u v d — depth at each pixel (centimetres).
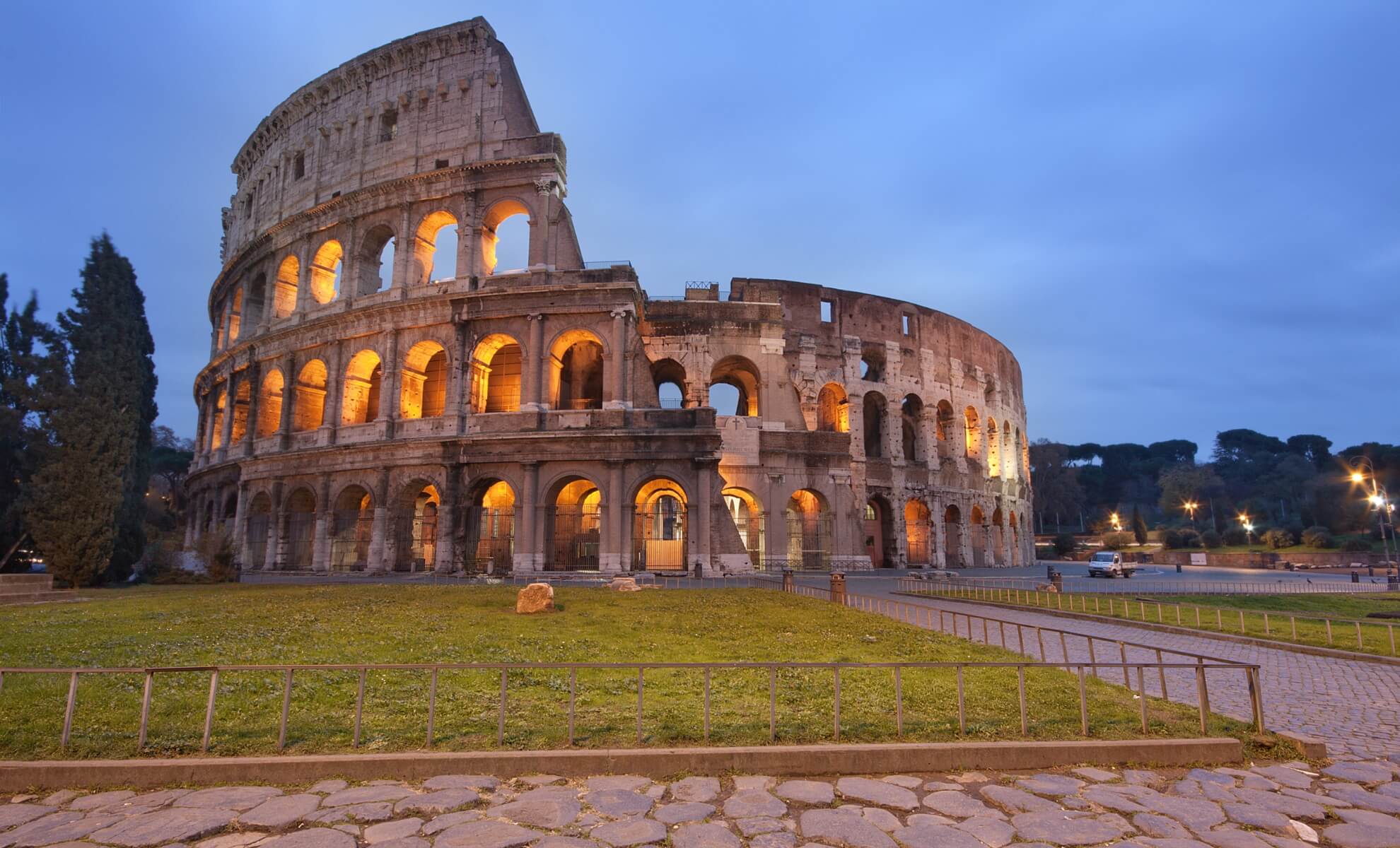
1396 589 5275
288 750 1084
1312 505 12625
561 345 5128
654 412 4812
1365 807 961
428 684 1548
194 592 3669
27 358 4531
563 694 1466
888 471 6900
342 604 2997
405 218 5416
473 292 5006
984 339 8356
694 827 870
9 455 4784
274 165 6431
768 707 1366
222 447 6275
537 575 4591
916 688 1546
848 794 983
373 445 5031
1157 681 1873
